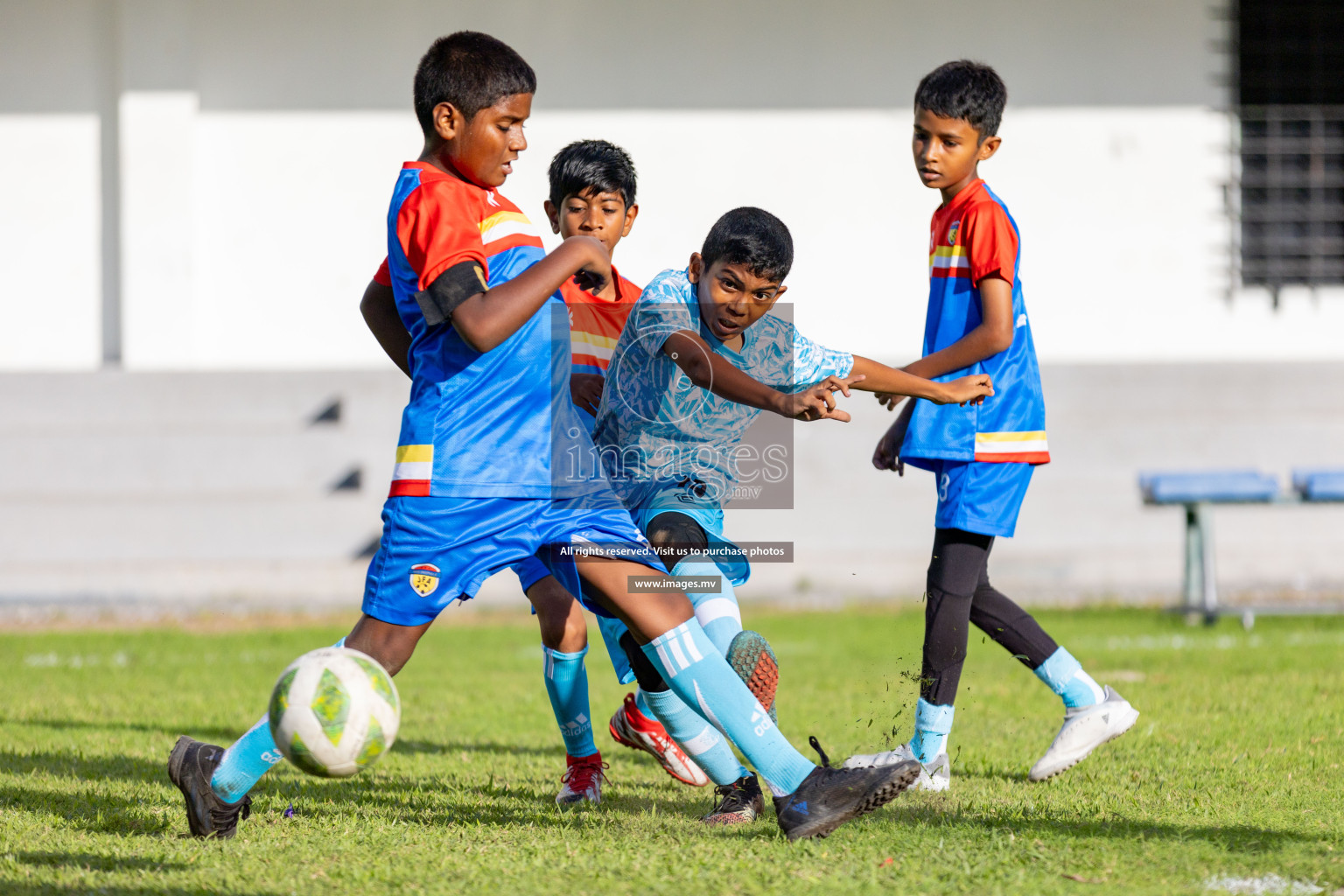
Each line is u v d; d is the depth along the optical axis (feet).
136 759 55.26
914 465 52.01
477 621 125.59
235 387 151.74
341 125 157.99
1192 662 85.66
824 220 158.92
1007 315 48.19
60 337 158.71
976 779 49.93
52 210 158.40
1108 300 158.71
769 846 37.65
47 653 102.68
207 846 38.32
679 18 157.28
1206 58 158.10
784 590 140.97
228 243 157.69
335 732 34.40
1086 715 48.55
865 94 158.20
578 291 49.52
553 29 156.97
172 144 154.20
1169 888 32.81
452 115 37.29
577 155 50.75
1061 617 117.70
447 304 35.68
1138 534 143.74
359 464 147.13
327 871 35.12
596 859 36.27
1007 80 157.99
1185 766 50.37
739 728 37.76
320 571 140.56
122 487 145.59
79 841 39.09
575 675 46.50
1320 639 99.66
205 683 84.48
